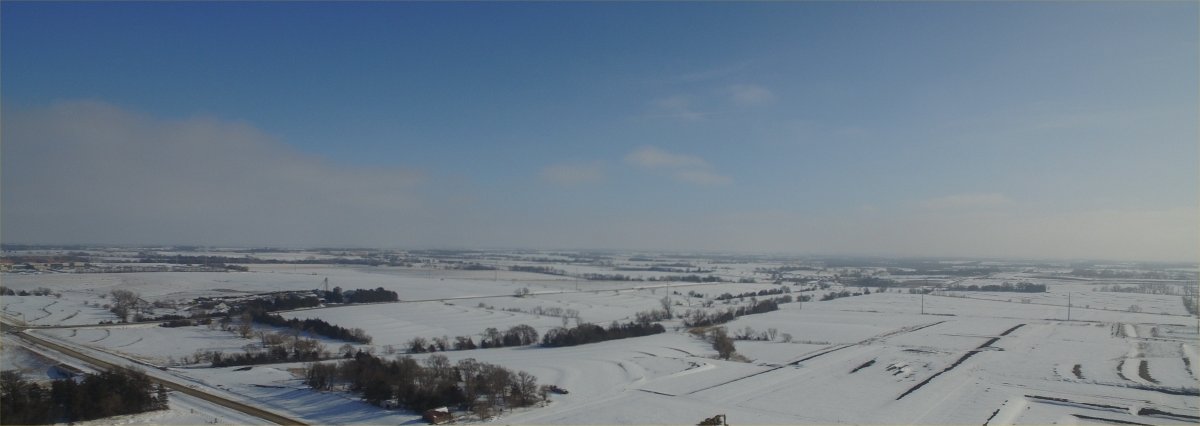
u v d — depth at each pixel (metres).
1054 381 100.88
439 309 194.12
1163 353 127.69
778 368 110.69
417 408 81.00
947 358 121.44
